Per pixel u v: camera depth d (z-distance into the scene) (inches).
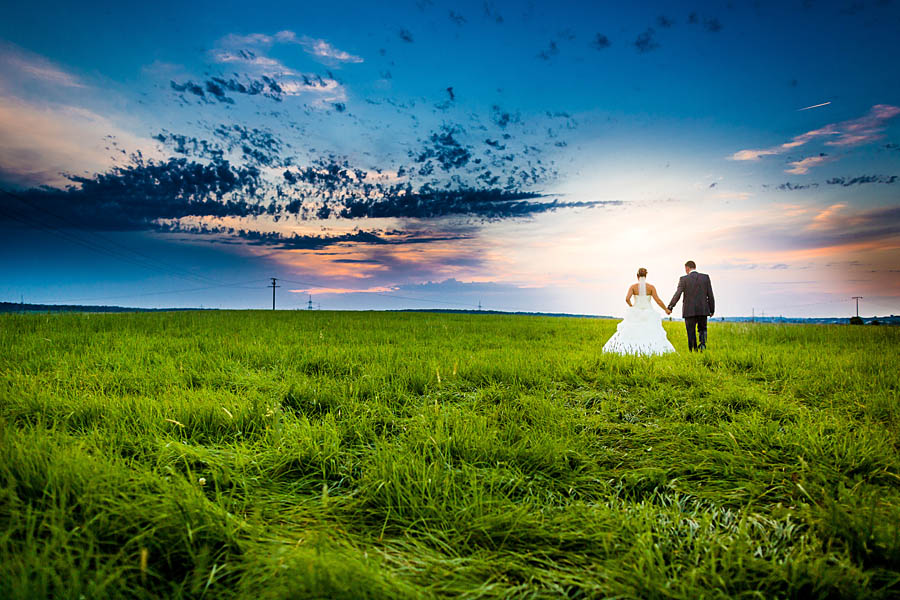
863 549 83.8
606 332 601.3
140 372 232.7
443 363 274.5
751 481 118.6
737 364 296.2
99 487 93.6
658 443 151.6
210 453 123.6
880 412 175.0
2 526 82.2
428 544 89.8
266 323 666.2
